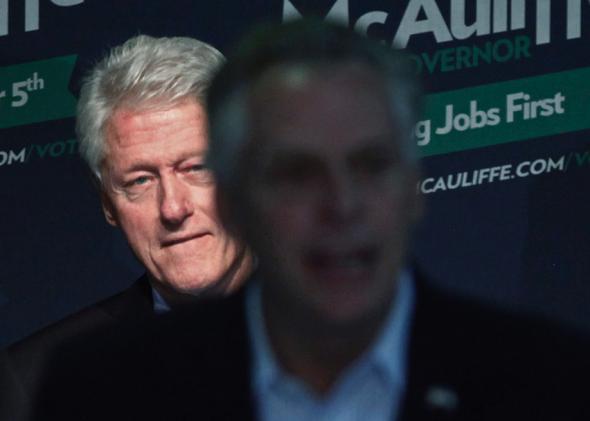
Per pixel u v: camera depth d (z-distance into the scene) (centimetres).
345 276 796
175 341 882
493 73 1555
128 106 1328
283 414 849
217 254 1331
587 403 819
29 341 1373
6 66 1594
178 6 1587
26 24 1595
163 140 1322
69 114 1595
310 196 789
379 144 783
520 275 1555
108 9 1591
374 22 1567
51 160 1594
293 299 805
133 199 1342
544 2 1551
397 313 834
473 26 1555
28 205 1595
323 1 1576
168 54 1336
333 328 809
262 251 808
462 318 841
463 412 821
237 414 857
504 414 820
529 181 1557
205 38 1585
